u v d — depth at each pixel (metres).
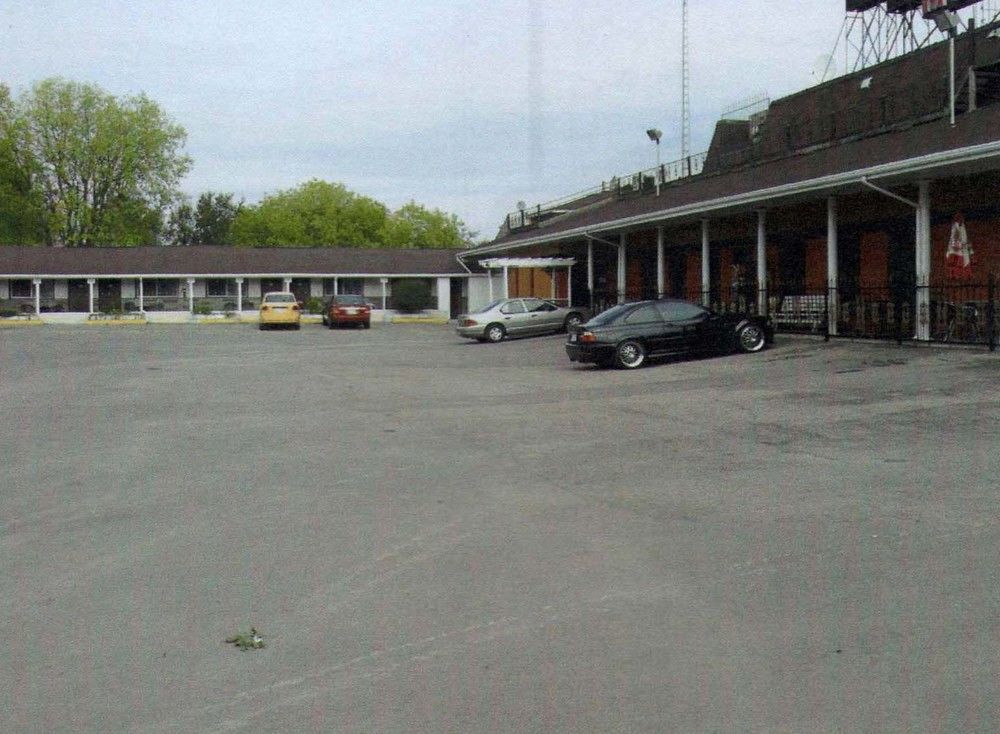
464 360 27.47
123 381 22.17
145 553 7.71
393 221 99.31
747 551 7.30
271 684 5.13
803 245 28.72
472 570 7.04
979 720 4.54
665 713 4.68
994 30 26.05
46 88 75.12
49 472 11.20
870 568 6.78
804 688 4.91
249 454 12.18
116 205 77.44
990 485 9.08
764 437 12.17
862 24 36.72
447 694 4.95
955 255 22.38
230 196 133.75
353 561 7.35
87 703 4.95
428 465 11.16
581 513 8.65
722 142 41.59
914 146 21.23
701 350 23.12
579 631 5.77
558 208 53.38
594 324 22.94
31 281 59.47
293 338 40.88
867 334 23.03
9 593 6.77
